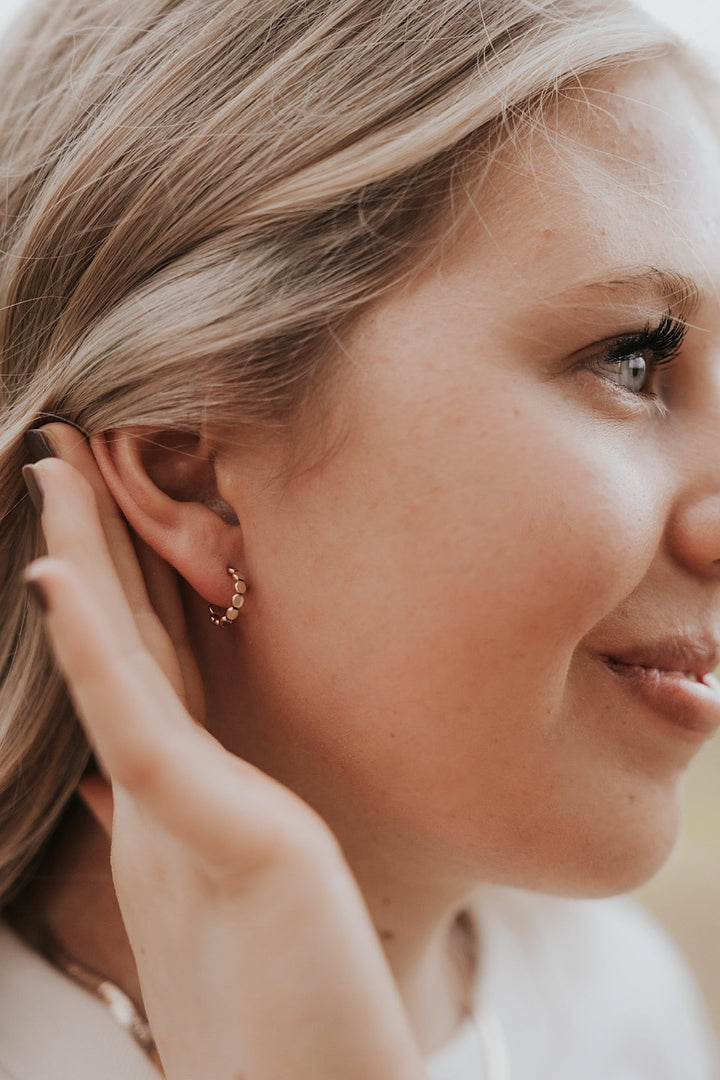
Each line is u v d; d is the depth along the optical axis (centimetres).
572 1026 56
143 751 35
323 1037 35
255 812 35
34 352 42
